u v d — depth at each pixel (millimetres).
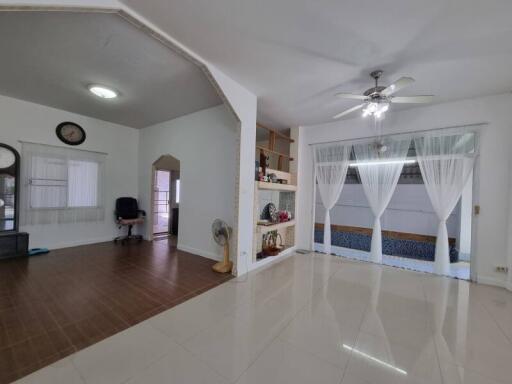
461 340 1934
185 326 2059
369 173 4094
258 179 3740
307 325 2113
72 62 2590
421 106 3615
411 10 1733
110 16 1876
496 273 3131
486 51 2211
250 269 3512
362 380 1500
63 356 1645
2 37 2156
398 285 3072
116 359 1635
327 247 4559
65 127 4242
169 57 2463
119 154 5094
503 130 3111
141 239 5227
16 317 2111
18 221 3789
